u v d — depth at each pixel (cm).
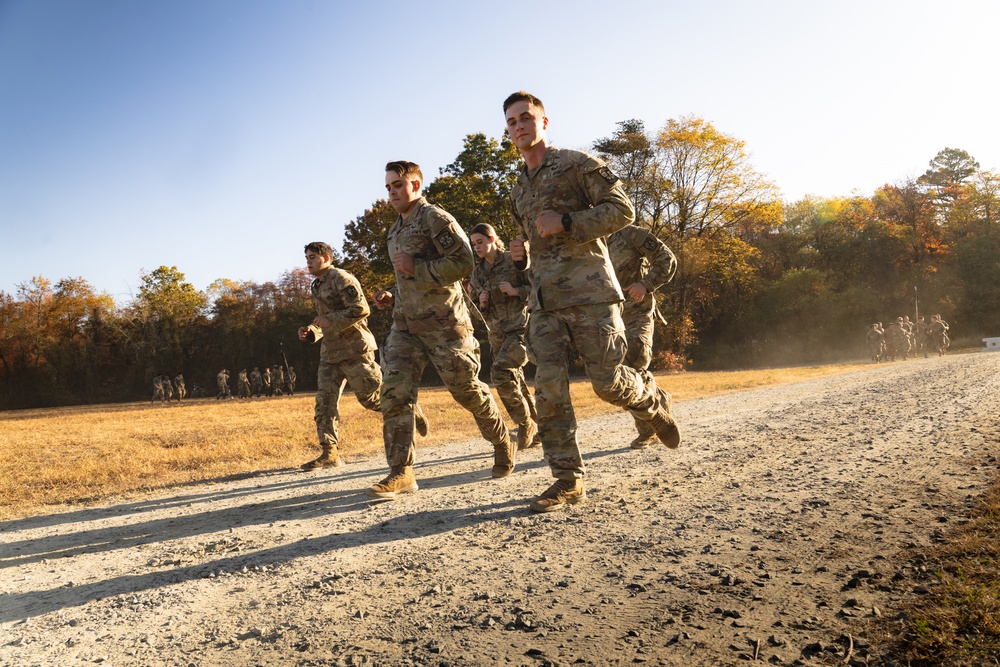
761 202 4228
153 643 254
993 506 362
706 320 5403
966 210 5894
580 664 218
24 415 3566
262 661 232
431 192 3781
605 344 428
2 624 284
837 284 5266
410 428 514
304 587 308
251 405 2595
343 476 651
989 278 4972
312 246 702
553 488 438
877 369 2069
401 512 450
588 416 1108
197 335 6244
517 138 439
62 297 6012
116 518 519
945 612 235
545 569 314
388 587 302
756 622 243
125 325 6088
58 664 239
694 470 537
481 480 557
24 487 686
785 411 939
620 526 381
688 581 289
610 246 662
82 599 311
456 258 493
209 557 371
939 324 3259
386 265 4309
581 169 418
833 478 476
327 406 723
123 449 1005
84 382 5916
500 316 695
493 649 232
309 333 696
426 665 222
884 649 217
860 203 5825
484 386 538
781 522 373
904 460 520
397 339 521
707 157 4119
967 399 888
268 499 550
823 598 262
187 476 721
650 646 228
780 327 5094
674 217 4312
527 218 444
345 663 227
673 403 1282
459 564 329
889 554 307
